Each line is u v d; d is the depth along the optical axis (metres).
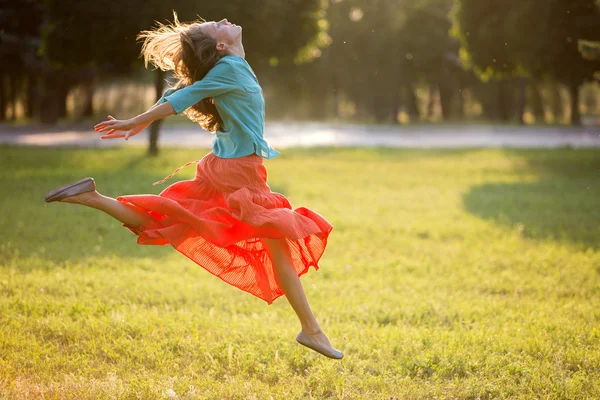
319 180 18.39
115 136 4.42
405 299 7.75
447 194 16.28
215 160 4.96
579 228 12.07
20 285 7.84
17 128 40.94
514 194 16.23
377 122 56.41
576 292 8.23
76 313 6.88
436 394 5.05
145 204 4.72
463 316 7.09
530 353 5.91
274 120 60.84
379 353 5.81
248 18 19.33
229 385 5.11
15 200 13.82
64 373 5.36
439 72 53.34
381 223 12.49
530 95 65.00
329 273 9.09
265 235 4.74
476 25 20.72
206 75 4.80
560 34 19.16
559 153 26.11
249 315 7.29
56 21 20.34
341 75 54.56
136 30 19.39
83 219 12.22
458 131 43.44
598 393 5.05
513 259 9.85
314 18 21.50
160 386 5.07
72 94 66.88
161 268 9.22
